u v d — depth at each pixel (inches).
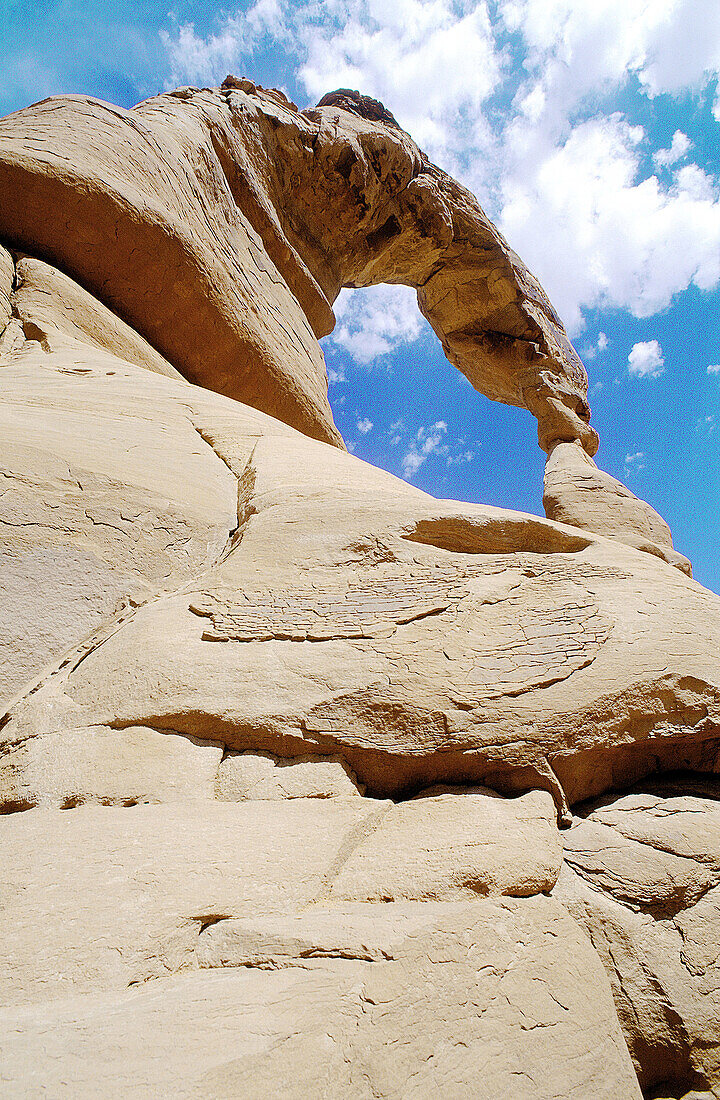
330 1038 51.4
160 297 329.7
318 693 92.6
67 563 116.7
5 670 102.3
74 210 293.1
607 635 104.0
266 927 61.9
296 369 412.5
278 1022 51.8
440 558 123.3
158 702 89.4
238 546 126.6
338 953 59.2
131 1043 48.2
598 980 66.8
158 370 305.1
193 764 83.9
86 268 308.2
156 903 63.0
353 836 76.9
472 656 99.7
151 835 71.3
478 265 743.7
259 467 166.4
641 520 314.7
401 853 75.0
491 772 89.1
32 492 120.5
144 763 82.7
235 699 90.5
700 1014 68.3
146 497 138.3
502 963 63.1
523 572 120.8
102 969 56.4
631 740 94.0
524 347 729.6
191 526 140.5
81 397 183.6
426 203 695.1
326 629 102.9
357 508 137.6
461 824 79.7
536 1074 55.6
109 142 335.6
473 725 90.2
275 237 531.2
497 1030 57.3
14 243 294.2
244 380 369.4
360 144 634.8
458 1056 54.2
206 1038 49.4
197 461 170.9
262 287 453.4
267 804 80.0
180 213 376.8
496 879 71.9
